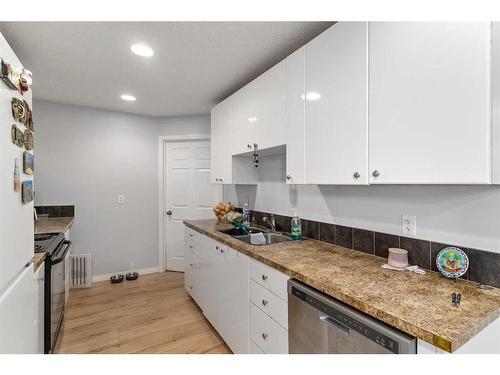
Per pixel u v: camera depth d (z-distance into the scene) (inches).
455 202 46.5
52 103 120.0
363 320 35.8
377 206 59.9
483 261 42.8
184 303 108.2
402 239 54.6
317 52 57.7
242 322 67.1
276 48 71.9
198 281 99.4
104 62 79.8
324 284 42.6
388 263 51.9
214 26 61.6
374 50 46.0
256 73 88.1
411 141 41.2
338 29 52.6
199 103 121.1
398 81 42.6
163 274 143.9
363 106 47.9
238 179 100.7
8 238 37.5
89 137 129.0
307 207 81.0
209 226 102.7
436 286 42.0
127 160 138.9
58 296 75.5
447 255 45.8
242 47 71.4
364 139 47.8
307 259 56.5
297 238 78.1
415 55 40.5
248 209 113.6
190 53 74.4
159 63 80.7
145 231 144.4
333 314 40.1
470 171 35.6
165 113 139.8
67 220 111.3
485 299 37.5
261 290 59.2
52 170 120.7
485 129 34.3
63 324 90.0
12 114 39.6
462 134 36.1
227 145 100.5
